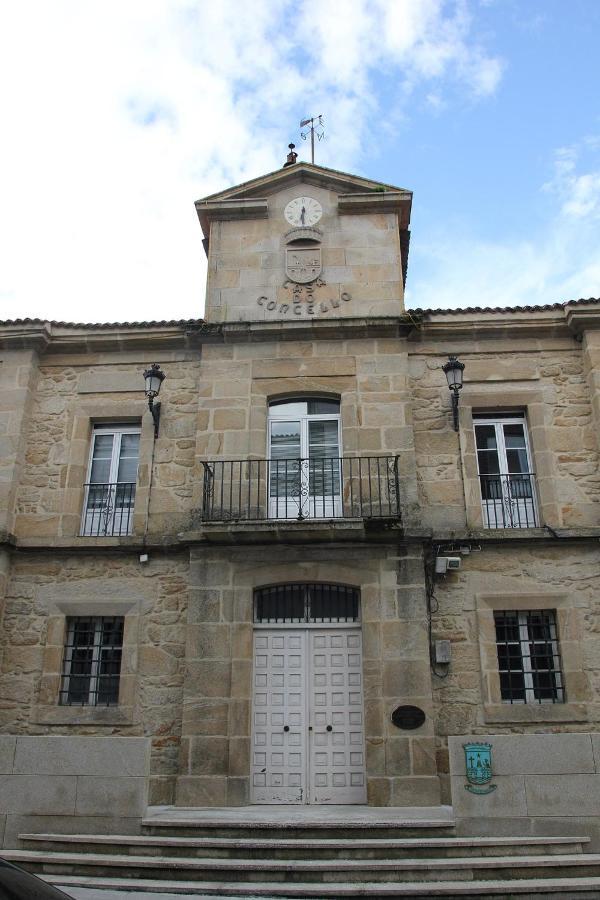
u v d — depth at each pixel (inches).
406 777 328.2
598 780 283.1
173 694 357.1
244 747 338.6
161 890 249.6
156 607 371.6
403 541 362.6
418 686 341.1
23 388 414.6
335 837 281.9
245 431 397.1
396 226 441.7
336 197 450.0
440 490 386.0
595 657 351.6
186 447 403.9
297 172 451.2
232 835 283.7
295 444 403.5
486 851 269.6
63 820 290.4
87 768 295.0
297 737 349.4
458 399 398.6
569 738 287.3
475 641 356.5
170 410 412.8
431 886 247.3
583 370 405.4
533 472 392.5
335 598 371.2
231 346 415.5
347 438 393.1
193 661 351.9
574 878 257.0
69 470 402.9
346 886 249.3
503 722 342.3
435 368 411.8
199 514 383.2
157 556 380.2
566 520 375.6
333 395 405.1
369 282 427.2
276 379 407.2
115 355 427.5
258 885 250.8
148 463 400.5
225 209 446.0
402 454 386.0
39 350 426.6
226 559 367.9
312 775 343.0
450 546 369.1
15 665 366.9
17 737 299.6
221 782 332.5
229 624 357.7
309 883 254.8
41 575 381.4
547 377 405.4
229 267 435.2
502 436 404.2
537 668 357.7
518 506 387.9
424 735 333.4
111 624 378.6
